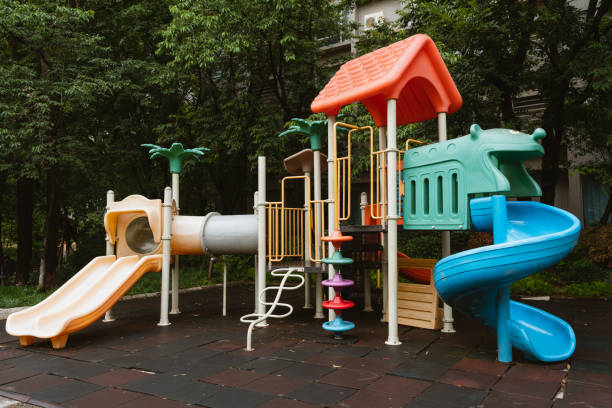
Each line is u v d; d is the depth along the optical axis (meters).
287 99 12.68
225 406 3.02
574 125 10.40
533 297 8.27
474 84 9.08
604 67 7.99
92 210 13.06
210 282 11.26
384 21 12.50
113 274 5.98
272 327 5.88
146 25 12.03
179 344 4.96
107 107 12.06
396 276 4.88
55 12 9.31
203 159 12.29
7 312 7.28
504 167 4.48
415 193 5.16
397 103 6.24
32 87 8.87
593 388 3.29
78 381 3.66
